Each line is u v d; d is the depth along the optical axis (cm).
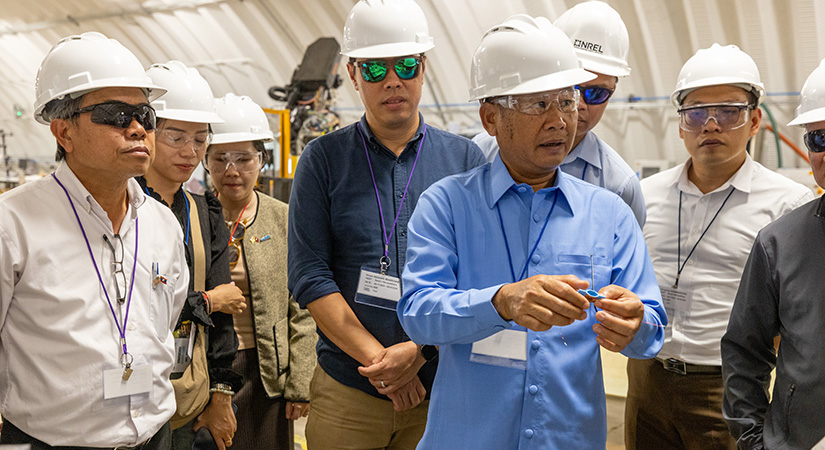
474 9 834
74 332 151
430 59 913
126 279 163
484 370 145
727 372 181
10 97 1365
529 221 152
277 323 260
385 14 208
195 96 227
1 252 144
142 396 162
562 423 143
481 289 146
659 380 248
